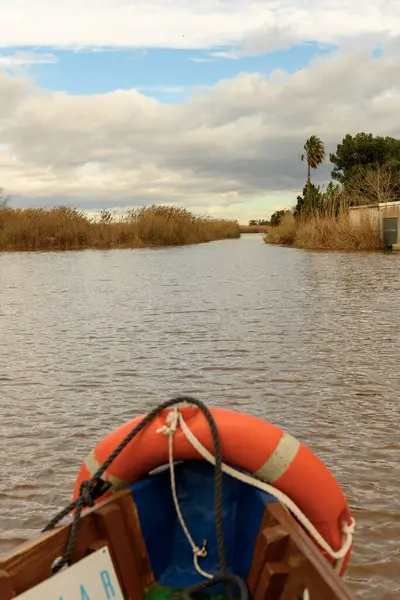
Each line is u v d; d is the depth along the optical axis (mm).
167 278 21078
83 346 10078
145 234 47812
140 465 3203
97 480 3180
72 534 2887
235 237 83750
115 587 2953
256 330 11234
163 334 10961
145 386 7781
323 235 38562
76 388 7730
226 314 13055
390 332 10945
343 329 11266
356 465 5371
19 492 4965
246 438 3129
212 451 3104
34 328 11734
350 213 38719
